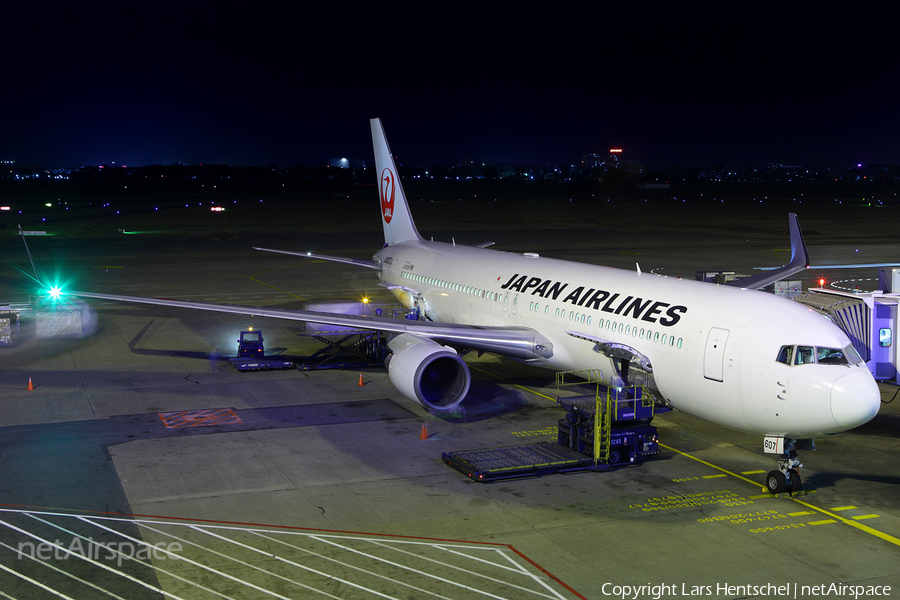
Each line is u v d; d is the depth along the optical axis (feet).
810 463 64.34
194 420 75.00
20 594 41.01
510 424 74.84
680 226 352.49
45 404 80.07
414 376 71.10
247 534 48.88
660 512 53.36
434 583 42.65
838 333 55.67
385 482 58.65
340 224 362.12
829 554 47.01
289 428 72.69
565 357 76.79
